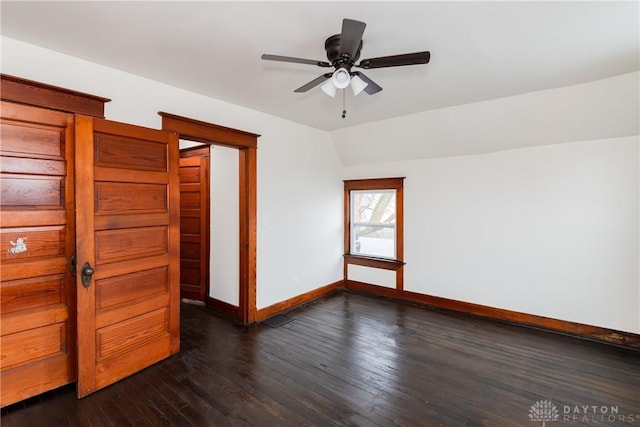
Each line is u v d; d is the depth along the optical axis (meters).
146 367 2.61
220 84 2.84
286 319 3.74
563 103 3.03
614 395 2.27
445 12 1.77
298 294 4.27
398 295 4.55
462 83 2.84
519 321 3.63
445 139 3.93
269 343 3.09
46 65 2.20
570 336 3.29
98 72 2.43
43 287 2.17
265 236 3.78
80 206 2.18
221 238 3.97
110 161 2.36
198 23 1.89
